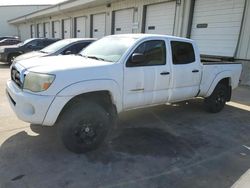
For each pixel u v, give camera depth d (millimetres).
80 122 3568
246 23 9961
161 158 3691
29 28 41125
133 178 3141
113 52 4254
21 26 44750
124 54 4043
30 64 3762
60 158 3520
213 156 3852
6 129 4445
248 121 5633
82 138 3635
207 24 11656
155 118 5492
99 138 3791
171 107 6418
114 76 3830
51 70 3379
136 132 4621
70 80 3418
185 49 5008
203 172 3373
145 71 4238
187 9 12398
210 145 4250
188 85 5117
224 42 10953
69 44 8539
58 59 4152
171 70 4660
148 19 15164
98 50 4586
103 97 3896
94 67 3674
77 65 3646
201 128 5039
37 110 3318
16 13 46688
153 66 4375
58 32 29078
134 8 15938
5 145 3830
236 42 10422
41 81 3309
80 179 3061
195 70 5172
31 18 35125
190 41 5125
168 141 4309
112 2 18031
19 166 3271
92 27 21578
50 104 3320
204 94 5629
